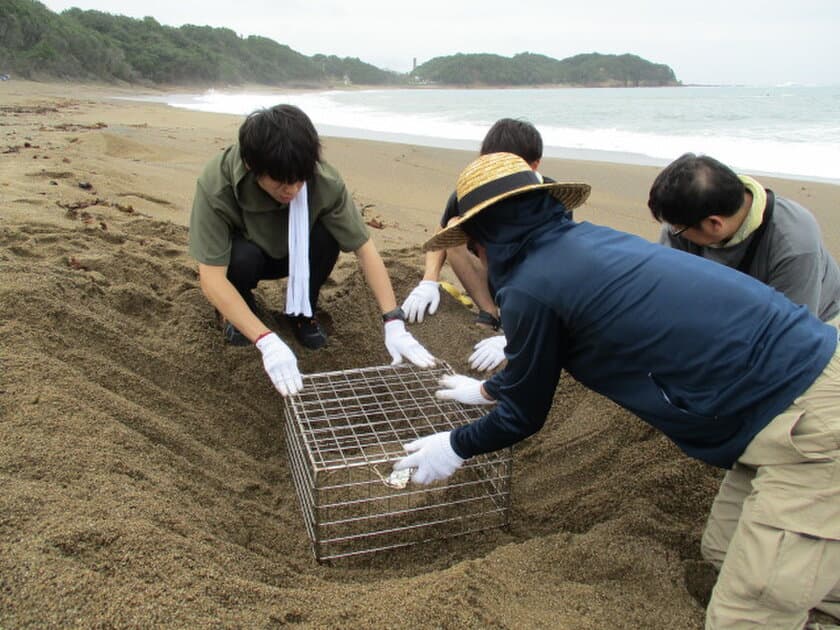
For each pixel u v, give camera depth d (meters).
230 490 2.51
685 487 2.67
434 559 2.41
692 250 2.58
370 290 4.01
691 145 13.38
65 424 2.29
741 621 1.80
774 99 27.98
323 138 12.73
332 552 2.35
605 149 13.08
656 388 1.80
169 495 2.22
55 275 3.23
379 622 1.78
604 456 2.92
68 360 2.76
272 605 1.79
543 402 1.94
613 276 1.75
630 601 2.05
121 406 2.59
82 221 4.47
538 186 1.80
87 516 1.86
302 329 3.46
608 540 2.32
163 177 6.87
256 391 3.14
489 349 3.18
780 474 1.73
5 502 1.82
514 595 1.98
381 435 2.98
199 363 3.12
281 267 3.35
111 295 3.33
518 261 1.86
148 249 4.15
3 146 7.84
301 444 2.66
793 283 2.33
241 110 25.61
